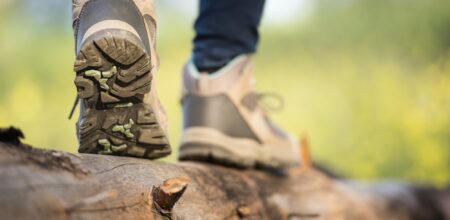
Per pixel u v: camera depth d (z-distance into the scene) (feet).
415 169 19.74
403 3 34.37
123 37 5.46
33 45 34.68
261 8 7.81
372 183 12.08
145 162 6.20
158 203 5.63
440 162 19.53
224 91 7.66
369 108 22.61
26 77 31.37
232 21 7.64
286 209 8.26
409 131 20.10
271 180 8.50
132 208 5.42
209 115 7.63
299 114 24.86
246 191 7.57
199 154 7.66
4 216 4.42
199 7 7.75
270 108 8.65
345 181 11.29
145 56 5.58
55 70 32.19
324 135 22.89
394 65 28.53
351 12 35.60
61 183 4.97
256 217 7.45
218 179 7.28
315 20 36.45
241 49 7.79
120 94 5.79
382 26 34.14
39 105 24.99
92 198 5.11
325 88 27.09
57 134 24.88
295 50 35.35
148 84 5.79
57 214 4.73
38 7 38.83
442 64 25.29
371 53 32.07
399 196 12.12
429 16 33.78
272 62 33.96
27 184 4.69
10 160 4.78
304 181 9.28
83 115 5.94
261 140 8.12
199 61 7.77
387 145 20.33
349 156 21.85
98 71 5.60
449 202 13.26
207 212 6.60
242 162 7.91
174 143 22.49
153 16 5.98
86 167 5.38
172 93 25.03
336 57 32.58
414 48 31.27
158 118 6.17
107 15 5.61
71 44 34.53
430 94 22.49
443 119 20.68
